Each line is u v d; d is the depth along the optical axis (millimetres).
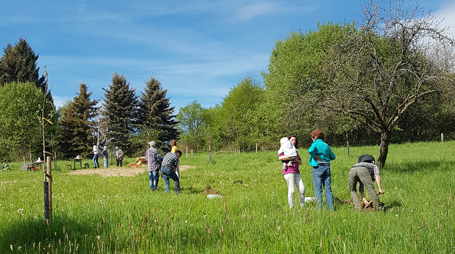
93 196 10375
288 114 14820
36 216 5715
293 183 7078
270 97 43156
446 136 37094
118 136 55125
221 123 54062
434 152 20406
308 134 39500
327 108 13359
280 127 41375
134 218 5266
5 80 56875
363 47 13070
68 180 15664
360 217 5195
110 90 57719
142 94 59188
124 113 57531
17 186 14031
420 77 12984
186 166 23969
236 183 13023
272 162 22984
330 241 3975
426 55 13289
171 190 10984
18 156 43469
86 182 14719
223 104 57844
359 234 4270
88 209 6055
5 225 5180
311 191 9633
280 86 39812
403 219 5020
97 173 21062
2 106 44906
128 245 4184
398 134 39688
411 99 13570
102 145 56031
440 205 6398
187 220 5344
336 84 13602
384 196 7902
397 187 9258
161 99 57812
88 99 56469
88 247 4129
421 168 13070
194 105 73188
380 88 13562
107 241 4305
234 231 4605
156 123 56062
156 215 5258
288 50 40906
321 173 6738
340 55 13688
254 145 47906
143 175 16594
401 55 13070
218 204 6961
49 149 44031
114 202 7508
